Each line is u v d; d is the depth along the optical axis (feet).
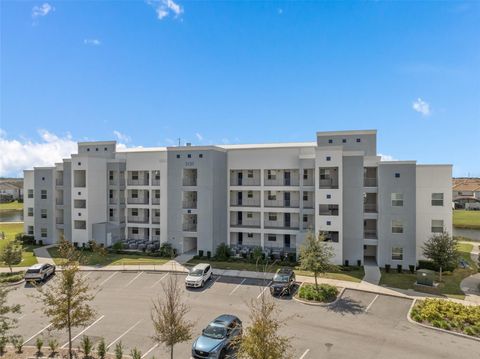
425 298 75.15
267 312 38.06
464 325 59.98
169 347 53.52
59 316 46.85
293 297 77.00
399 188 100.42
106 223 132.16
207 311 68.95
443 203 104.12
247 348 36.35
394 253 100.83
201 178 116.98
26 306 71.72
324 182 107.45
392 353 51.90
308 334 58.34
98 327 61.26
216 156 118.32
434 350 52.90
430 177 105.19
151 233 134.41
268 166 120.37
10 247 97.19
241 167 123.13
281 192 124.26
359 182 103.76
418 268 101.04
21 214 277.03
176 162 120.06
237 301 74.79
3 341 49.52
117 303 73.36
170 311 45.11
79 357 49.03
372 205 108.68
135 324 62.54
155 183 135.03
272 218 124.77
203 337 51.78
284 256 109.40
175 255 116.67
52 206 137.39
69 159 134.62
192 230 120.16
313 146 119.34
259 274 94.89
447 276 92.84
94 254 117.91
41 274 88.28
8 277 89.30
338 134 116.47
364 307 71.10
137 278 91.71
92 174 130.72
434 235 97.04
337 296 77.36
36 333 58.49
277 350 36.96
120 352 47.21
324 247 82.38
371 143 114.11
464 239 158.40
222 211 122.11
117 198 136.46
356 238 103.50
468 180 329.72
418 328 61.05
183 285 85.76
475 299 75.56
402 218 100.07
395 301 74.54
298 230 116.06
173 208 120.16
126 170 138.21
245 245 124.57
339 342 55.42
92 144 150.30
